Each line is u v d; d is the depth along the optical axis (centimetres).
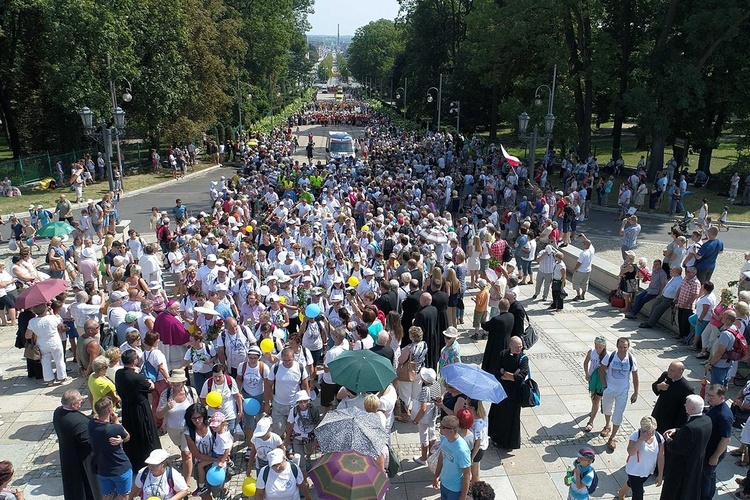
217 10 4894
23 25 3475
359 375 754
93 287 1158
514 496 776
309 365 870
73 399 683
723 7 2836
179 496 629
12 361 1178
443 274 1319
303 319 1057
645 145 3916
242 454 868
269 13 6606
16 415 969
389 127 6594
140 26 3706
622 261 2069
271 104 7462
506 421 863
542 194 2272
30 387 1065
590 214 2867
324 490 566
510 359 859
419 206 2220
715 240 1428
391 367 790
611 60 3581
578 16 3634
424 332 989
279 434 823
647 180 3369
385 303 1097
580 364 1167
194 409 700
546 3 3488
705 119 3466
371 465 590
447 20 6241
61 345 1069
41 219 2248
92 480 695
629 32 3581
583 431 932
